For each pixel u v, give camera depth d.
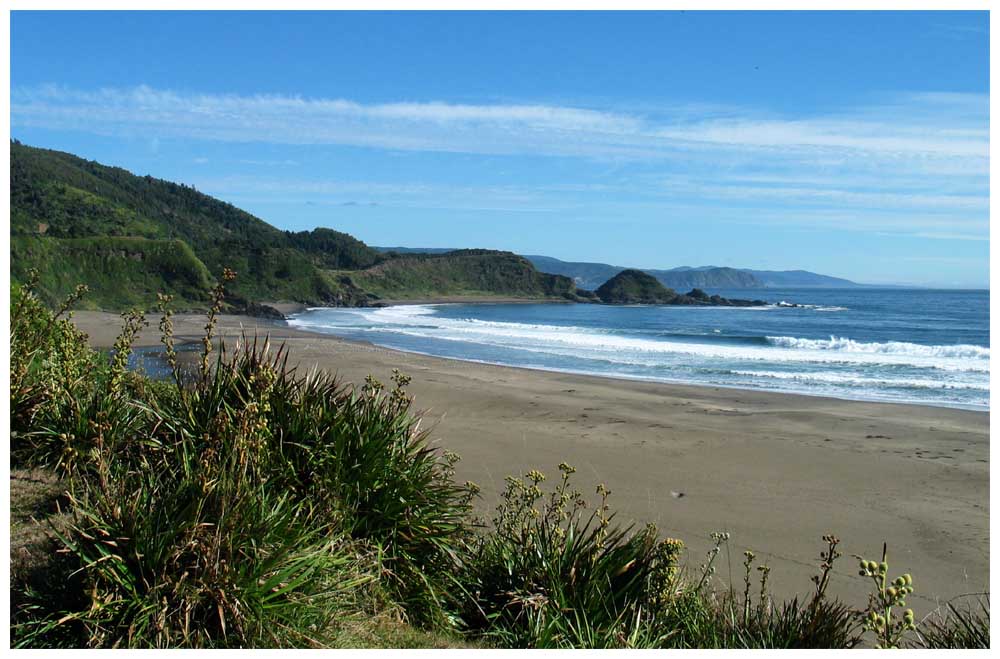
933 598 5.62
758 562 6.26
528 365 23.88
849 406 15.01
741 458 10.14
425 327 45.78
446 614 3.89
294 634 3.19
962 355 27.12
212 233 126.81
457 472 8.84
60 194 99.75
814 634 3.69
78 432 4.73
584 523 6.70
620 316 67.50
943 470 9.58
